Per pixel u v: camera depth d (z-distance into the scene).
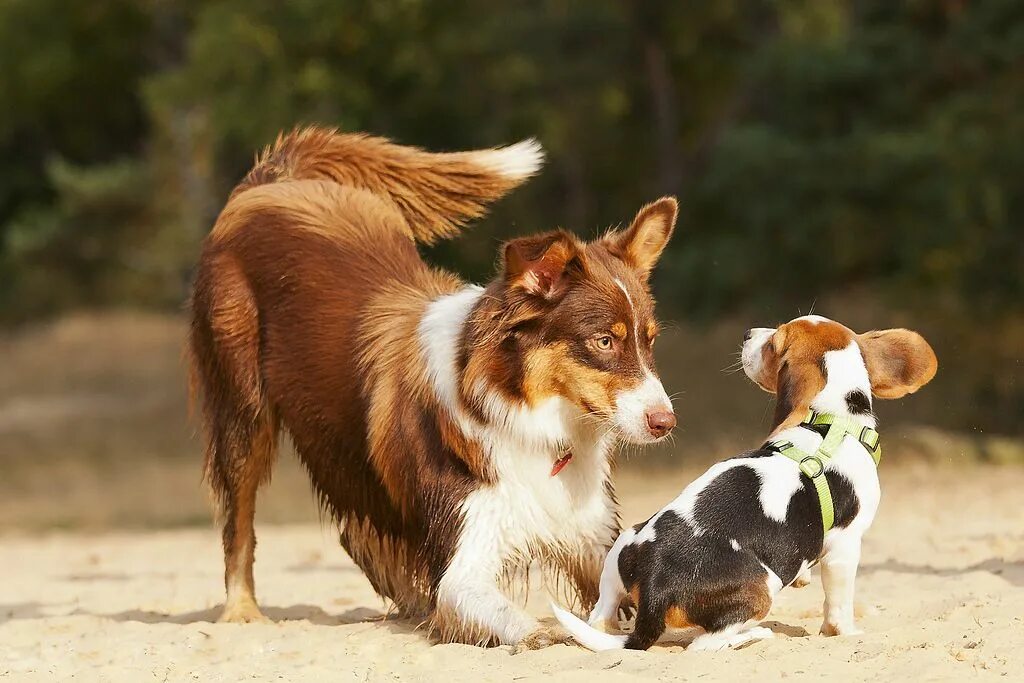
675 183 36.12
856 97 28.34
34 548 16.70
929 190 24.92
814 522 6.79
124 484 25.22
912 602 8.03
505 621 7.10
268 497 22.02
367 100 32.75
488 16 34.03
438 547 7.56
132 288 51.12
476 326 7.42
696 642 6.59
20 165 56.78
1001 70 25.91
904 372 7.39
